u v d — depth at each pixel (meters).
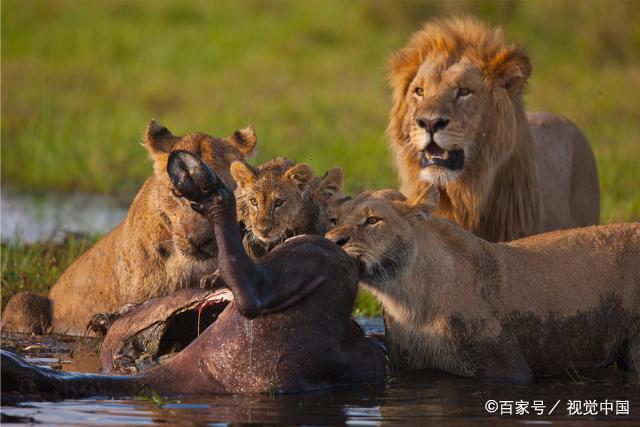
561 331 10.62
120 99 29.48
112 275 12.26
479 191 12.36
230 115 26.83
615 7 32.59
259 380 9.13
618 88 28.83
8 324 12.83
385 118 26.92
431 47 12.82
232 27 40.44
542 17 34.41
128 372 10.31
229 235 8.76
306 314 9.19
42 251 15.27
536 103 26.80
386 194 10.36
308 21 38.72
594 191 14.81
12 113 27.23
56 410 8.61
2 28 39.44
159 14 43.25
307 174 11.64
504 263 10.58
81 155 22.80
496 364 10.12
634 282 10.85
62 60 35.56
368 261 9.88
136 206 11.93
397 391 9.45
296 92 29.98
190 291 10.41
